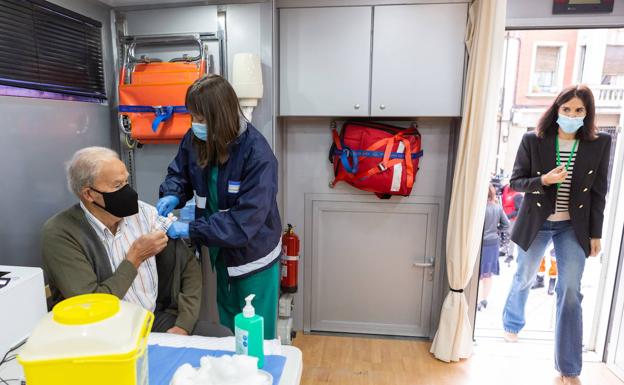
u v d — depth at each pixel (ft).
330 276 8.54
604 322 7.55
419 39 6.74
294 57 6.98
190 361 3.29
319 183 8.14
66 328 2.28
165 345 3.59
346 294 8.57
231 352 3.44
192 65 6.42
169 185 5.78
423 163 7.85
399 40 6.77
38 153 5.44
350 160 7.48
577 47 10.43
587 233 6.81
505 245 10.85
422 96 6.89
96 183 4.24
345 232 8.32
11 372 3.20
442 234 8.04
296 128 8.00
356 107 7.02
